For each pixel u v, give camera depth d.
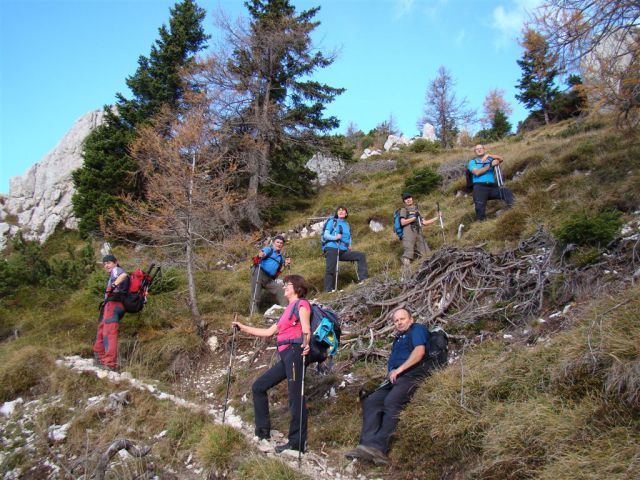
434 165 19.95
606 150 10.86
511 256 7.73
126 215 9.97
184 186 9.24
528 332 5.73
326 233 9.99
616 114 10.41
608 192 8.80
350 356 6.66
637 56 8.66
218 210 9.85
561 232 7.01
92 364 7.77
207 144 10.11
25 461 5.49
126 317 9.23
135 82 20.38
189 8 22.28
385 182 19.78
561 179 10.41
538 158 12.81
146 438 5.56
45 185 23.30
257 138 18.67
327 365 6.51
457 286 7.41
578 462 3.44
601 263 6.36
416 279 8.02
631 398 3.76
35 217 22.19
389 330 6.98
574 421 3.80
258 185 19.09
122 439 4.61
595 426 3.72
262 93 19.67
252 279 9.39
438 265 8.00
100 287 10.36
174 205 9.17
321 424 5.48
